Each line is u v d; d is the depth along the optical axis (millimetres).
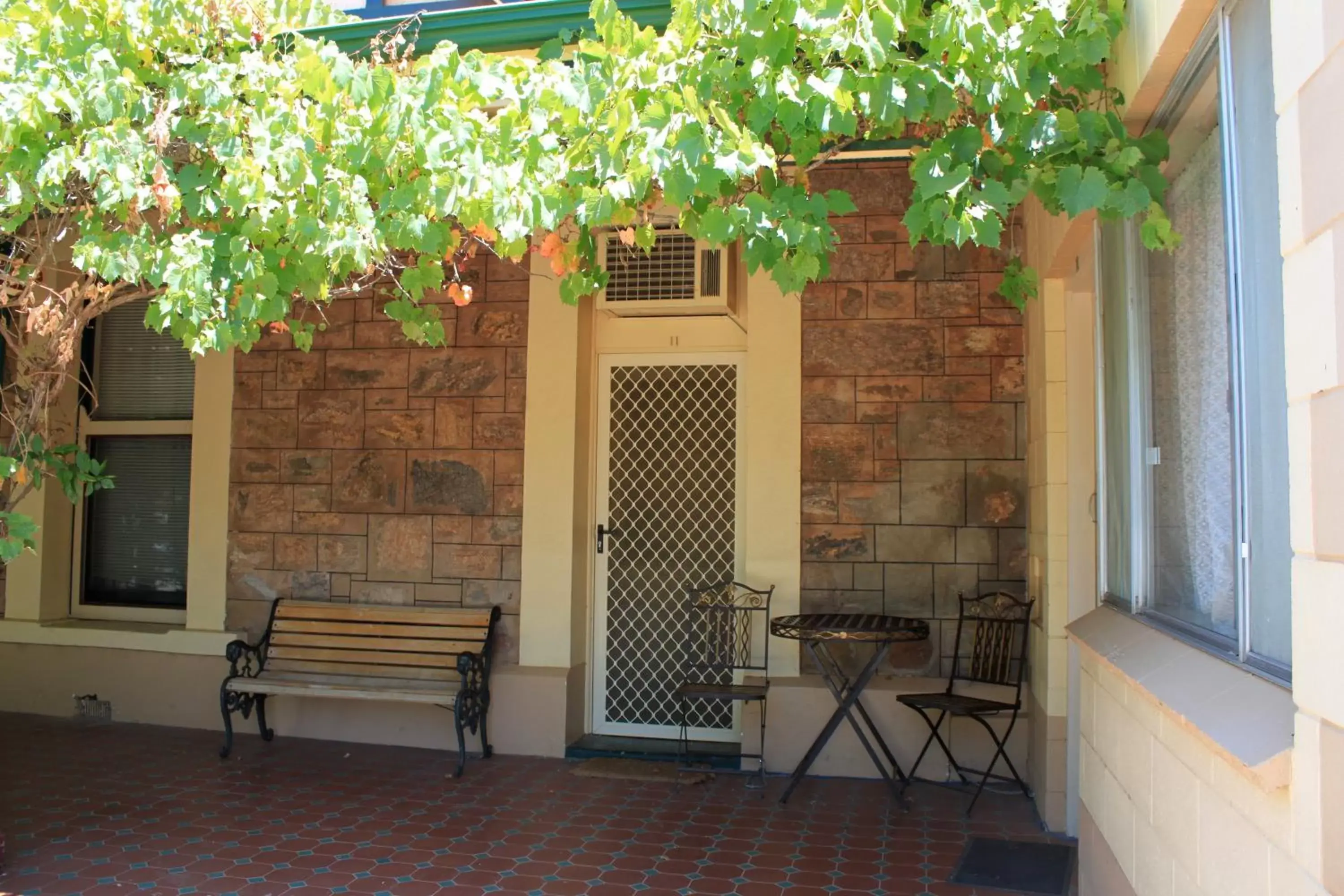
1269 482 2188
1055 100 3172
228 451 6816
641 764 5980
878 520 5887
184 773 5781
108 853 4535
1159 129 3037
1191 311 2881
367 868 4395
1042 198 3004
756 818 5090
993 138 2885
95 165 3170
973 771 5516
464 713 5910
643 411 6594
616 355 6637
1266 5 2150
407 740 6391
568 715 6207
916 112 2869
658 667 6473
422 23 4266
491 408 6477
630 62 3090
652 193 3484
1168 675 2654
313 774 5793
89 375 4645
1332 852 1626
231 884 4203
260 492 6766
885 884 4270
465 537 6457
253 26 3717
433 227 3250
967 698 5359
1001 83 2807
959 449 5836
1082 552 4969
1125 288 3619
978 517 5801
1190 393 2904
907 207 5969
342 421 6672
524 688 6191
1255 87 2223
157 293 3832
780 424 5988
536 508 6359
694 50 3154
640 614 6516
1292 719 1911
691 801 5340
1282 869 1874
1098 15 2775
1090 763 3818
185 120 3369
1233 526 2432
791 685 5789
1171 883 2648
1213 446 2703
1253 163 2254
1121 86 3068
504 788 5559
